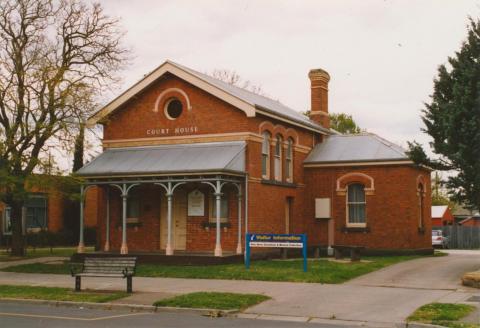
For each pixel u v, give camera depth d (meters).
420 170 30.19
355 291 16.88
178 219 26.16
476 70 19.62
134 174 24.34
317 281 18.64
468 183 20.16
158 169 24.34
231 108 25.42
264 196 26.14
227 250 24.86
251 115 24.69
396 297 15.83
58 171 24.70
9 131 24.41
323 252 29.39
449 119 19.75
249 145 25.11
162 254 24.03
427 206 31.48
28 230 40.31
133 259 16.84
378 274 20.38
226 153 24.64
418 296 15.95
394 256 27.89
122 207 26.92
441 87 21.05
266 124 26.52
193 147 25.83
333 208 29.78
